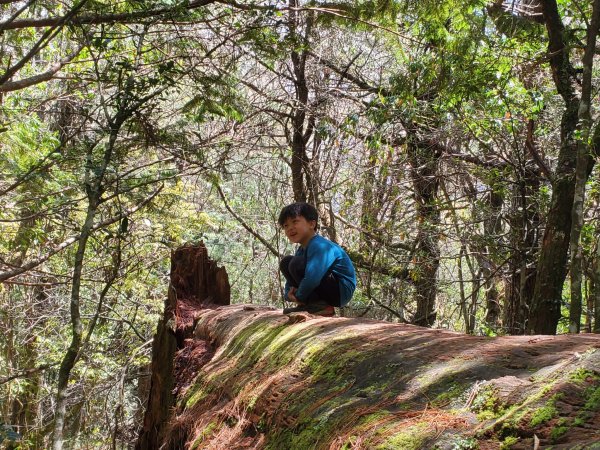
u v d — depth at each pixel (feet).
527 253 34.55
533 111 31.01
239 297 47.67
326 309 15.94
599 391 5.58
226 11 25.12
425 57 30.55
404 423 6.84
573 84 26.55
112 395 33.83
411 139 36.50
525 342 8.12
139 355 33.96
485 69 29.40
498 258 36.86
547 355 7.32
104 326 35.86
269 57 28.09
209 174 28.27
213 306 21.17
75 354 14.12
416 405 7.26
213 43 29.30
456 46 28.71
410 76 32.22
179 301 21.58
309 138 42.86
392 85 33.68
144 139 21.76
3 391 46.24
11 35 32.04
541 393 5.86
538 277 25.32
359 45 41.34
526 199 36.04
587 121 22.31
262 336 13.74
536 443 5.34
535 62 28.55
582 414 5.43
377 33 32.58
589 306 36.65
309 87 38.96
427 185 38.27
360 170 38.55
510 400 6.20
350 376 9.07
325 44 40.57
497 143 35.09
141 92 19.06
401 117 33.63
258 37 26.66
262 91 38.83
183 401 14.88
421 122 37.14
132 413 33.91
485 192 38.47
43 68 40.73
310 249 15.87
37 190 26.22
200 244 22.53
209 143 29.25
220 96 25.68
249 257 45.85
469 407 6.64
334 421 7.98
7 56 36.04
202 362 16.80
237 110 26.48
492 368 7.32
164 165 31.78
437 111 33.81
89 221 15.72
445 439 6.17
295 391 9.80
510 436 5.67
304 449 8.09
